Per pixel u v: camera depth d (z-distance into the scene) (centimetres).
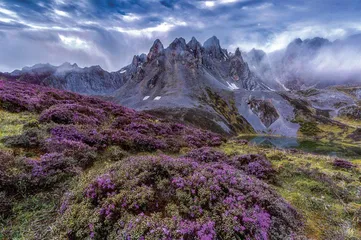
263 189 711
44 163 766
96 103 2461
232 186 672
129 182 622
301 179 1042
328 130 14550
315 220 674
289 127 16050
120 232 467
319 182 983
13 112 1464
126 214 512
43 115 1391
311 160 1457
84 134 1184
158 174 709
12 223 534
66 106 1700
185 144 1691
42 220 559
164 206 583
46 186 687
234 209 552
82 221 499
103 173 689
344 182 990
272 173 1059
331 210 732
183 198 599
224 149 1753
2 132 1038
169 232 459
